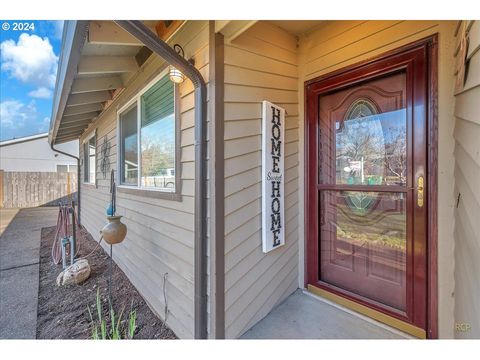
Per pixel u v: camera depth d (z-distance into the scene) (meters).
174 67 1.69
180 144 2.09
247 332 1.82
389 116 1.84
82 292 3.02
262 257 2.01
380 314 1.86
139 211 2.99
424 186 1.64
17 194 11.66
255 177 1.96
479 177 1.04
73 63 2.08
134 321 2.06
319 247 2.26
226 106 1.75
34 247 5.04
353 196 2.05
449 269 1.54
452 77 1.53
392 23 1.80
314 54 2.24
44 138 14.67
